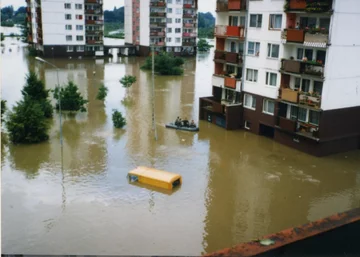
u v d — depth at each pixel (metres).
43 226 18.38
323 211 20.50
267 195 22.28
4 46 101.25
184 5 91.81
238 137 32.91
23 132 30.00
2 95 45.94
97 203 20.78
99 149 29.31
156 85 56.75
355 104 28.92
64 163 26.50
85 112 40.19
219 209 20.47
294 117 30.80
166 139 32.00
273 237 8.22
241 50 35.25
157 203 20.94
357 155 28.91
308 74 27.73
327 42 25.91
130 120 37.41
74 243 17.00
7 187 22.59
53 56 83.94
